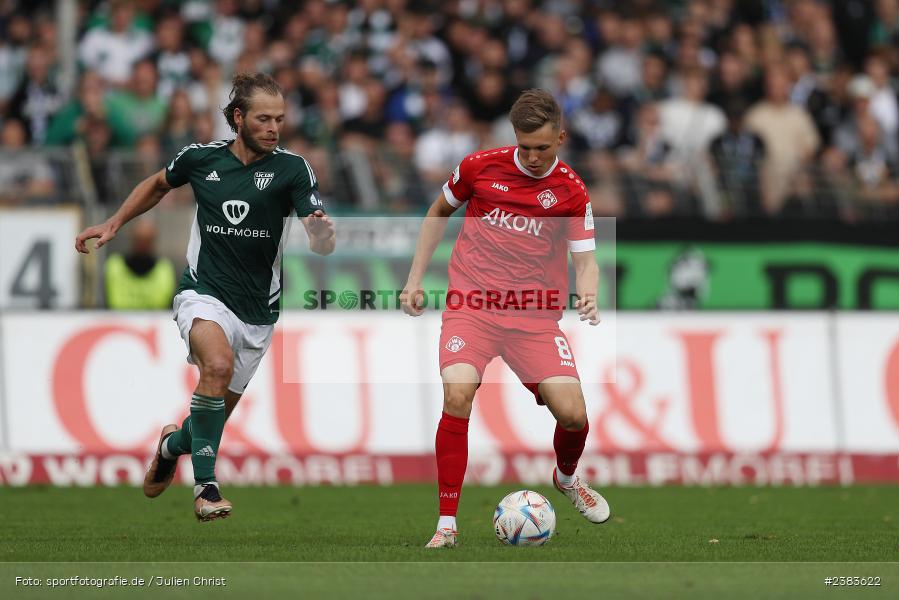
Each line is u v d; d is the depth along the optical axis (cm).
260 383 3884
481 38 5556
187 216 4256
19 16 5800
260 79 2162
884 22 6019
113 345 3881
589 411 3956
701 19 5712
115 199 4300
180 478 3872
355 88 5331
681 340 4028
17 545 2175
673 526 2630
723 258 4359
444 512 2111
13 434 3831
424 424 3962
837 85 5578
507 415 3903
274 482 3834
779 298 4369
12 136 5047
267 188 2212
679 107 5206
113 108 4959
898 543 2283
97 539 2303
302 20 5553
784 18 5853
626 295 4319
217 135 5109
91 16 5603
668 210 4566
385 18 5553
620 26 5575
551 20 5553
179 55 5347
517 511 2139
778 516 2906
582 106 5212
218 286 2231
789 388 4050
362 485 3800
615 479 3928
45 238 4241
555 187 2150
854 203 4694
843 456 4031
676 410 4000
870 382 4075
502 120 5297
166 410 3875
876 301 4403
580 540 2280
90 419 3853
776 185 4647
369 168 4512
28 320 3872
